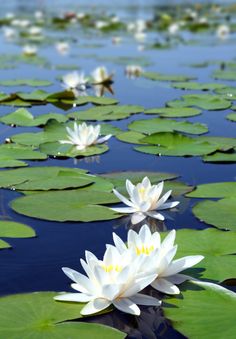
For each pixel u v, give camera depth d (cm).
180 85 597
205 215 237
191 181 289
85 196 258
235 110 469
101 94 556
